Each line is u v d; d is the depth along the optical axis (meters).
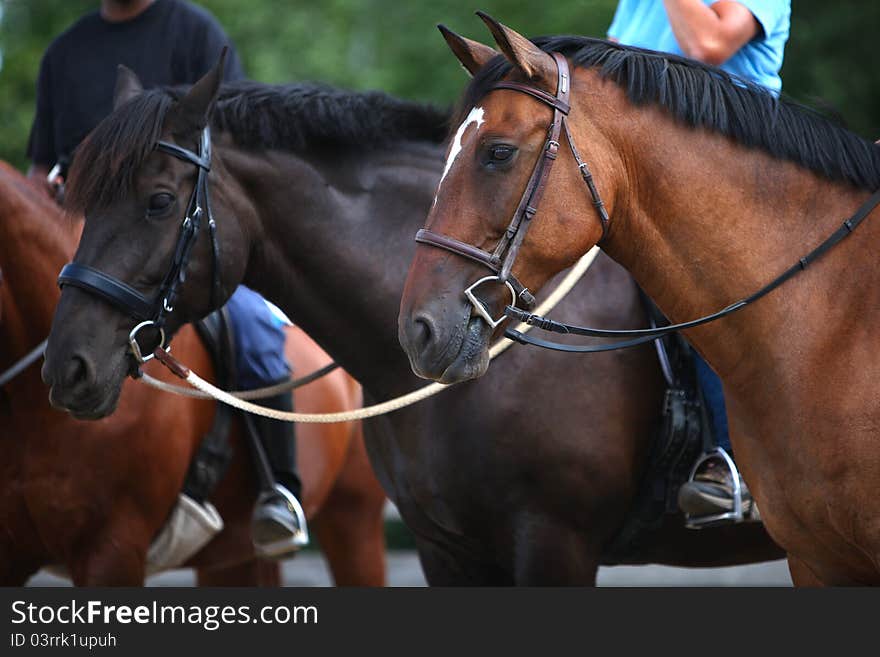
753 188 5.11
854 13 23.02
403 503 6.80
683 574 15.91
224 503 8.44
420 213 6.64
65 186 6.48
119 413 7.29
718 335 5.14
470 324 4.86
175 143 6.32
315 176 6.55
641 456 6.58
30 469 7.20
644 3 7.29
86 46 8.50
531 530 6.41
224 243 6.39
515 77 4.99
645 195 5.09
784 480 5.09
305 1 29.69
